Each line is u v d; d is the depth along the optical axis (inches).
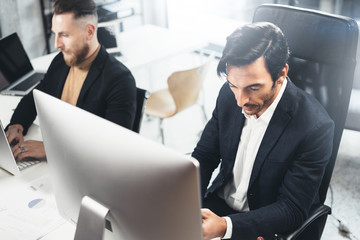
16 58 99.0
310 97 56.8
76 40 72.1
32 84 95.9
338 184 103.2
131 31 133.6
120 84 73.6
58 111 41.6
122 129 36.9
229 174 63.6
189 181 33.3
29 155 66.7
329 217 92.6
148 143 35.2
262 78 51.5
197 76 107.7
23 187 59.6
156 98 118.9
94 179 39.8
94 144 38.6
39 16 156.8
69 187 44.3
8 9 147.3
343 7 157.2
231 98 62.6
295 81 59.9
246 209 63.4
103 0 152.7
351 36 53.6
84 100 75.3
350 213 93.5
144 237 38.8
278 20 59.4
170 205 35.3
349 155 113.7
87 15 70.8
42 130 45.0
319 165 54.5
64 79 78.5
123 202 38.4
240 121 61.1
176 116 138.9
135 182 36.5
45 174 62.7
